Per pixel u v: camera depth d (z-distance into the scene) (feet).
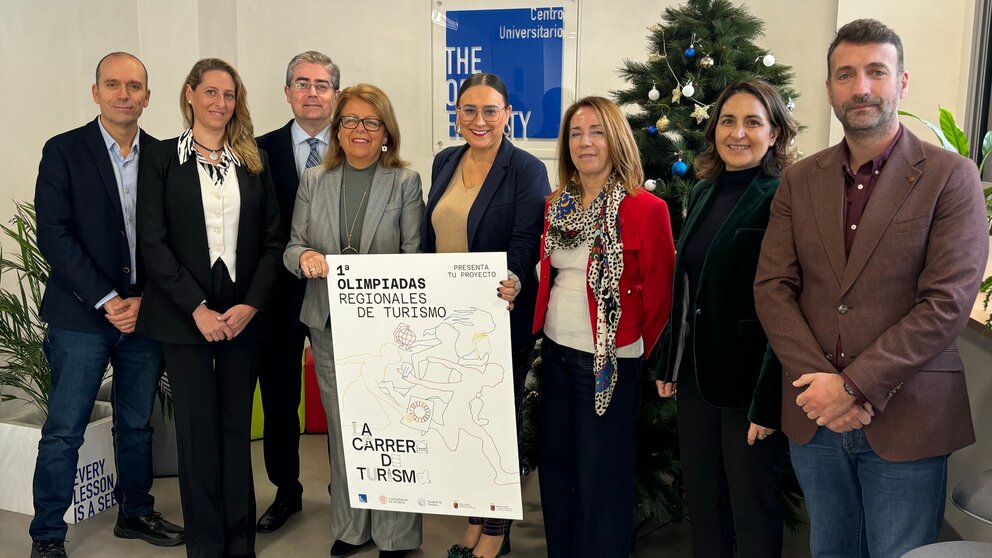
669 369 8.05
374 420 8.64
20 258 11.16
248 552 9.84
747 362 7.23
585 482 8.21
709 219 7.64
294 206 10.02
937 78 11.98
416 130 15.66
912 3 12.02
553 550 8.69
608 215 7.78
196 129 9.36
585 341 8.04
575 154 7.88
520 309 8.89
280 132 10.91
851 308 6.07
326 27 15.76
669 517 10.05
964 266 5.67
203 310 9.02
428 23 15.31
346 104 8.99
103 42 14.14
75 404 9.82
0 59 12.09
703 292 7.43
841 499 6.52
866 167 6.18
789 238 6.59
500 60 15.08
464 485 8.55
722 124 7.43
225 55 15.65
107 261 9.70
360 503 8.87
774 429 6.98
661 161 9.68
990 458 8.18
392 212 9.15
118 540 10.53
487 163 8.91
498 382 8.24
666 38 9.89
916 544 6.13
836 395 5.92
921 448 5.93
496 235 8.73
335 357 8.61
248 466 9.73
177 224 9.14
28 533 10.53
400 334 8.40
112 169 9.72
